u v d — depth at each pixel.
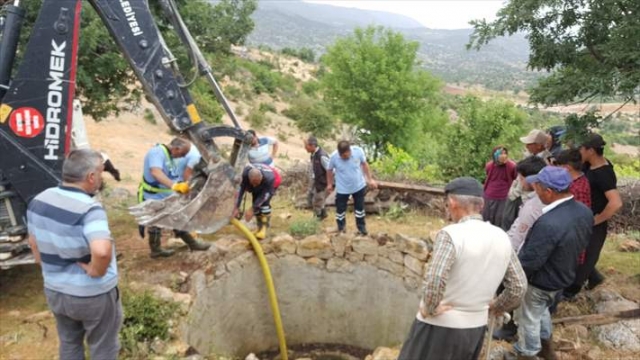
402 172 10.51
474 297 2.83
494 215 6.05
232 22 9.31
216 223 4.62
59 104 4.29
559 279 3.54
